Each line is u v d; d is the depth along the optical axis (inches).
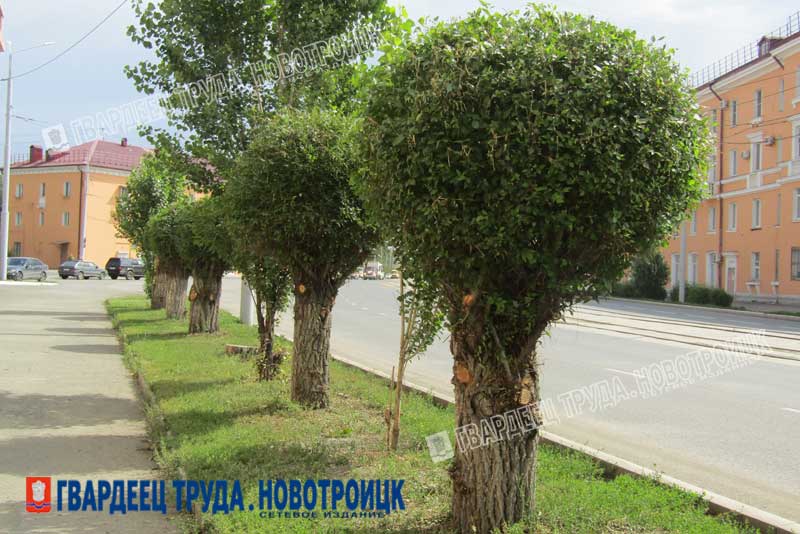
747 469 248.1
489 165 146.4
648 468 244.7
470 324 161.6
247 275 380.2
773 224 1376.7
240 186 285.1
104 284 1747.0
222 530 169.3
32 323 744.3
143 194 897.5
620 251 161.6
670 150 151.0
